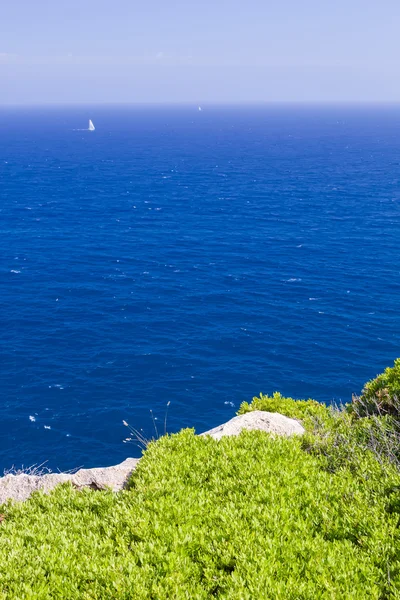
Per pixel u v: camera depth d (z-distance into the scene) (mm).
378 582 7176
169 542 8164
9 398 60562
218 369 67312
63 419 56969
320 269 106312
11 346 73500
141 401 60375
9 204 170000
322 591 7023
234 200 177500
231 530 8281
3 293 94125
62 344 74625
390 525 8305
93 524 8953
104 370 67188
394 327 79188
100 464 50438
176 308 88062
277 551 7766
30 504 10133
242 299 91688
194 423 56469
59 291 95750
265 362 69188
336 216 150375
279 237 130500
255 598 6895
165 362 69312
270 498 9172
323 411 14664
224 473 10211
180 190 197875
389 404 13250
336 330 78312
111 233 136750
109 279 102375
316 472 10266
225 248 122500
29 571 7727
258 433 12109
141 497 9523
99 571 7617
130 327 80562
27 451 51875
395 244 121875
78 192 194125
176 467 10531
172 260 114312
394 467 10086
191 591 7176
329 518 8555
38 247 123312
